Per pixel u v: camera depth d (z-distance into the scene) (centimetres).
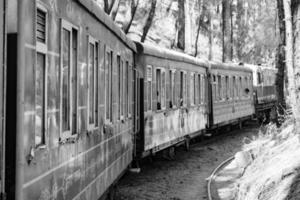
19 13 405
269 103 3625
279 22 1666
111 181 911
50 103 489
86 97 668
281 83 1795
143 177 1423
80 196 637
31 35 428
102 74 799
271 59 4462
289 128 1523
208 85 2303
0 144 385
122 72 1060
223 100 2533
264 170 1097
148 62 1441
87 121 674
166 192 1245
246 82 3077
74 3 592
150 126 1464
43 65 471
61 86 528
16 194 405
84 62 655
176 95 1773
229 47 3891
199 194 1235
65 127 558
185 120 1894
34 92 436
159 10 3756
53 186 504
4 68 390
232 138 2502
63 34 544
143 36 2406
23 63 408
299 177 868
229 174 1492
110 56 884
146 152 1456
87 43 673
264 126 3148
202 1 3912
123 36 1033
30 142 426
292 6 1224
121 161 1050
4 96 389
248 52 4725
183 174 1499
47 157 480
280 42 1709
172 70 1719
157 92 1555
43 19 471
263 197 906
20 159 405
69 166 573
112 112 912
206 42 4456
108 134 868
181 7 3462
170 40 3769
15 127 406
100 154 786
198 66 2114
